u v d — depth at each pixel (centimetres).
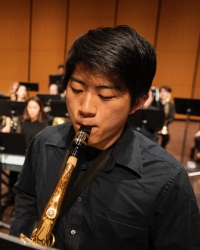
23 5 877
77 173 83
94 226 78
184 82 858
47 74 917
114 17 838
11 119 377
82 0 843
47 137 93
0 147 262
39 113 362
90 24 855
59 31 879
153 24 826
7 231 278
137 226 77
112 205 77
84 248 80
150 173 78
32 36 898
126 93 65
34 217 104
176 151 560
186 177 78
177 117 906
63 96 545
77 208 80
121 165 79
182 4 798
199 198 352
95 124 65
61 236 81
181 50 833
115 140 77
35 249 41
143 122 409
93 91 63
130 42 63
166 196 76
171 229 78
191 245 79
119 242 78
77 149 68
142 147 83
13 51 919
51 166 87
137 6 821
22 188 103
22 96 539
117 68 61
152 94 509
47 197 85
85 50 62
